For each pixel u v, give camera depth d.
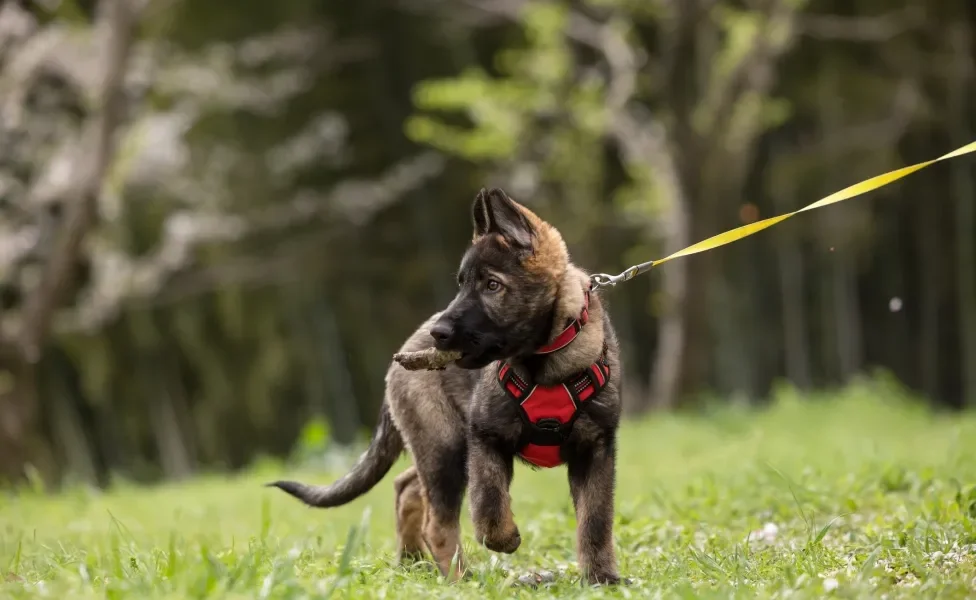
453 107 23.67
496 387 4.70
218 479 12.78
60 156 16.08
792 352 22.62
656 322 25.58
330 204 22.33
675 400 17.98
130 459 23.59
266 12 23.41
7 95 15.86
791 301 22.66
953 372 23.83
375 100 24.91
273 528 7.00
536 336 4.57
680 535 5.84
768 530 5.80
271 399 24.58
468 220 24.59
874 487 6.74
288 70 22.42
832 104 21.86
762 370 24.20
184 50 21.88
